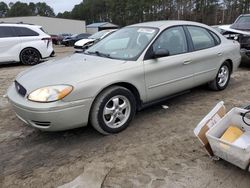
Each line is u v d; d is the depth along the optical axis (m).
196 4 66.31
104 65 3.79
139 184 2.79
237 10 61.12
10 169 3.12
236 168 3.00
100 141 3.67
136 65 3.92
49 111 3.24
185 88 4.73
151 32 4.38
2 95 5.87
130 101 3.89
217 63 5.30
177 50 4.52
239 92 5.66
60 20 55.47
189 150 3.40
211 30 5.37
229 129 3.08
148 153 3.35
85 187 2.78
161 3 72.00
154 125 4.12
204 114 4.51
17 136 3.90
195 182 2.80
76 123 3.45
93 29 59.19
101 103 3.57
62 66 3.92
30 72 3.97
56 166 3.15
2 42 9.66
